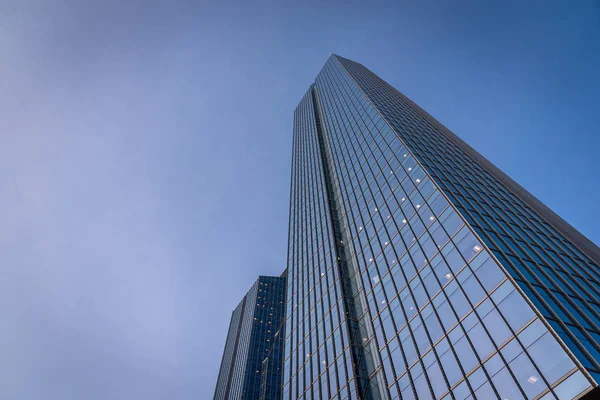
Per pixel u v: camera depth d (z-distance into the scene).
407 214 52.53
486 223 43.69
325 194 84.44
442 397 32.88
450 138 87.56
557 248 46.75
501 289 32.94
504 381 28.42
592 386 23.38
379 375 42.47
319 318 61.22
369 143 78.94
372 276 53.34
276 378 142.38
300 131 141.62
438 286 39.94
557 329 27.45
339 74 137.50
